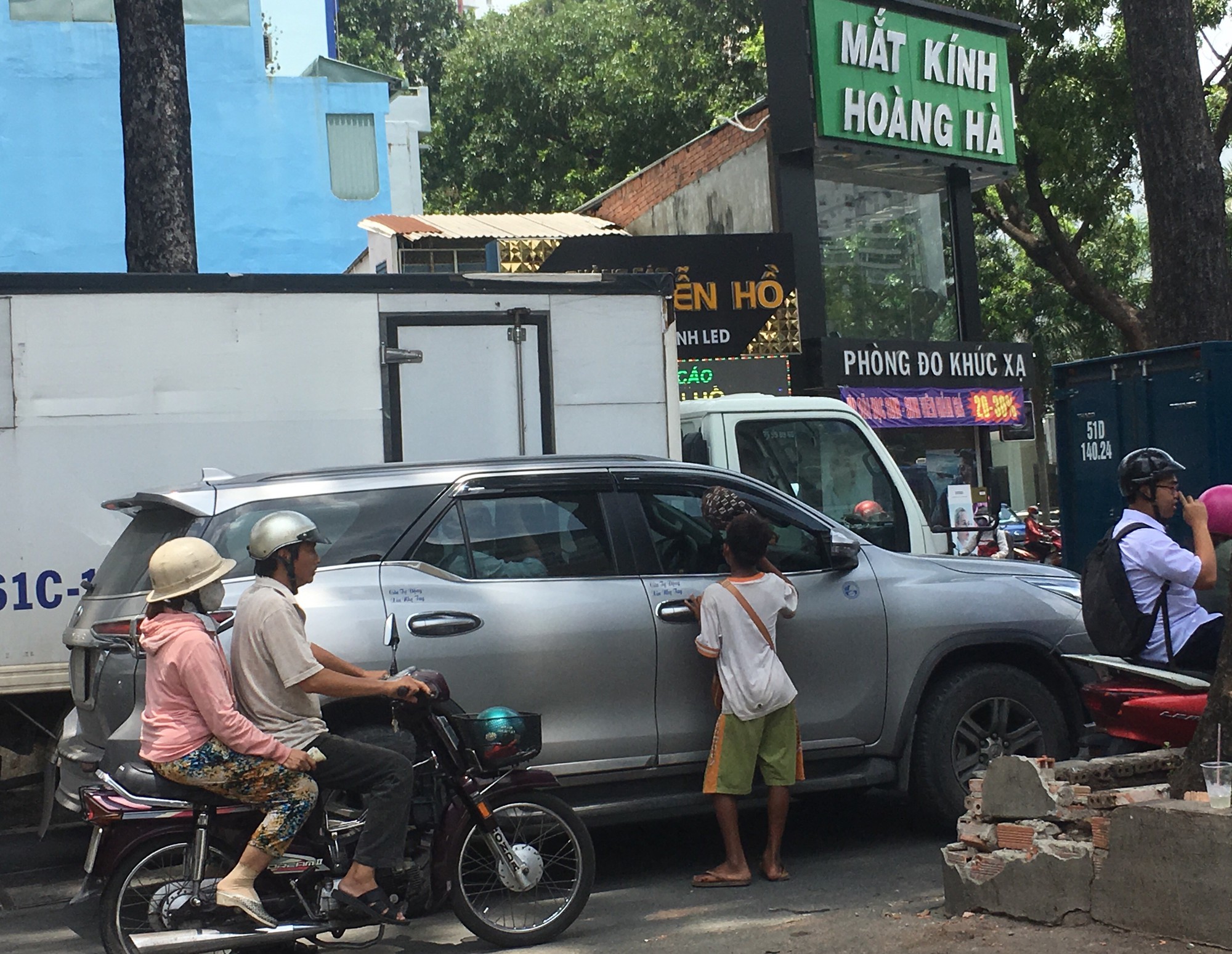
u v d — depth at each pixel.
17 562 6.77
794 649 6.32
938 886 5.83
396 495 5.88
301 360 7.33
